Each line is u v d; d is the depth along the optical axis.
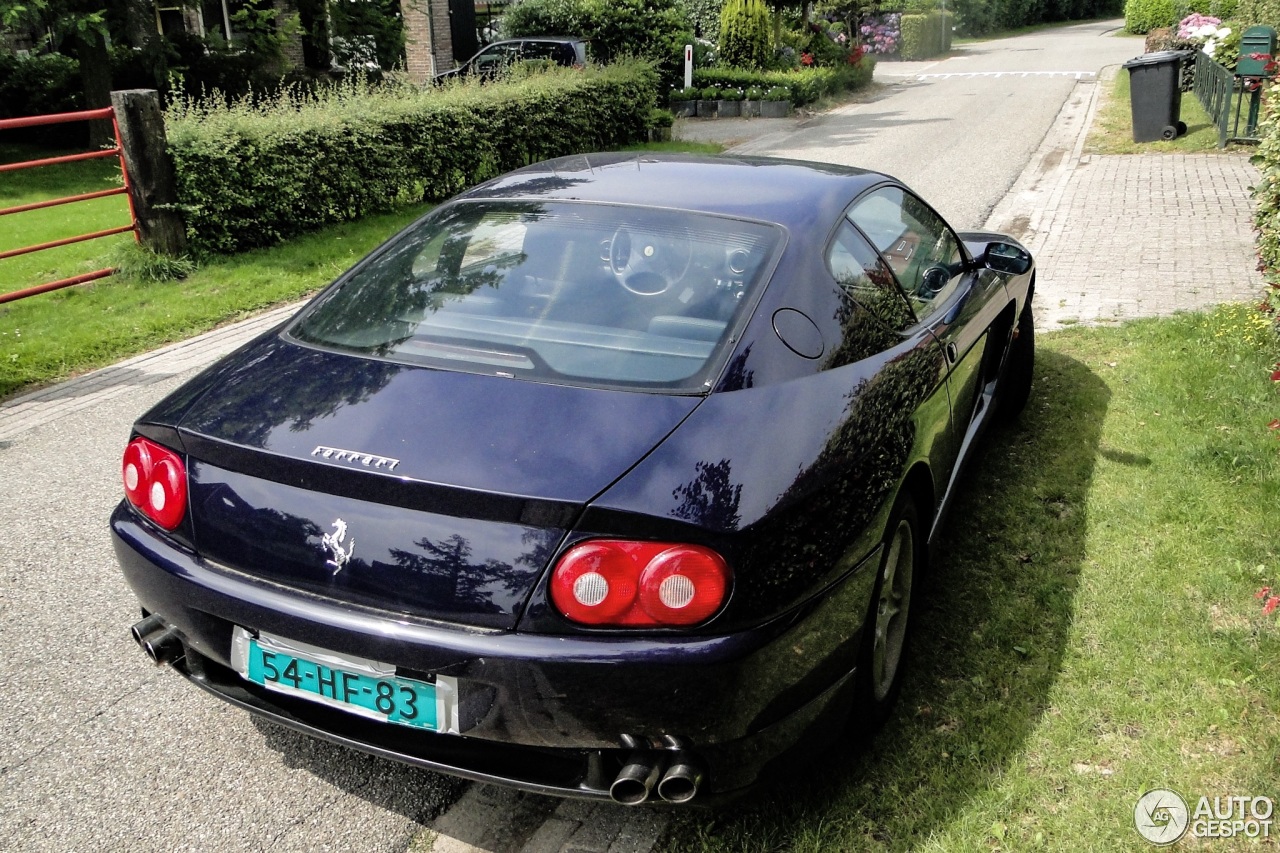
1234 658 3.09
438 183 11.33
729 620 2.15
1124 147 14.33
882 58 36.72
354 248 9.30
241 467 2.35
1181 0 35.16
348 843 2.60
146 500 2.53
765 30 22.34
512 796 2.77
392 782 2.83
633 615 2.11
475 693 2.15
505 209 3.23
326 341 2.86
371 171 10.24
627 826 2.63
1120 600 3.45
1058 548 3.81
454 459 2.22
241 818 2.69
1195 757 2.73
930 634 3.33
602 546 2.10
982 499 4.23
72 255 9.41
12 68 17.38
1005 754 2.77
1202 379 5.31
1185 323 6.26
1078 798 2.61
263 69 17.59
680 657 2.10
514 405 2.41
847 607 2.47
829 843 2.50
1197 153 13.34
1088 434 4.80
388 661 2.18
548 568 2.11
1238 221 9.50
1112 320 6.64
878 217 3.49
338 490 2.23
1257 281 7.47
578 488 2.13
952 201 11.18
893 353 3.02
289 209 9.34
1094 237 9.18
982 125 18.03
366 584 2.21
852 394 2.68
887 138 16.77
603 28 20.95
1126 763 2.71
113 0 15.74
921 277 3.60
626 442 2.28
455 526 2.16
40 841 2.61
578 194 3.24
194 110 8.82
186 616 2.44
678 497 2.16
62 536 4.24
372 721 2.32
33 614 3.66
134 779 2.84
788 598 2.25
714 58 22.83
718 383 2.50
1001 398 4.80
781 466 2.33
